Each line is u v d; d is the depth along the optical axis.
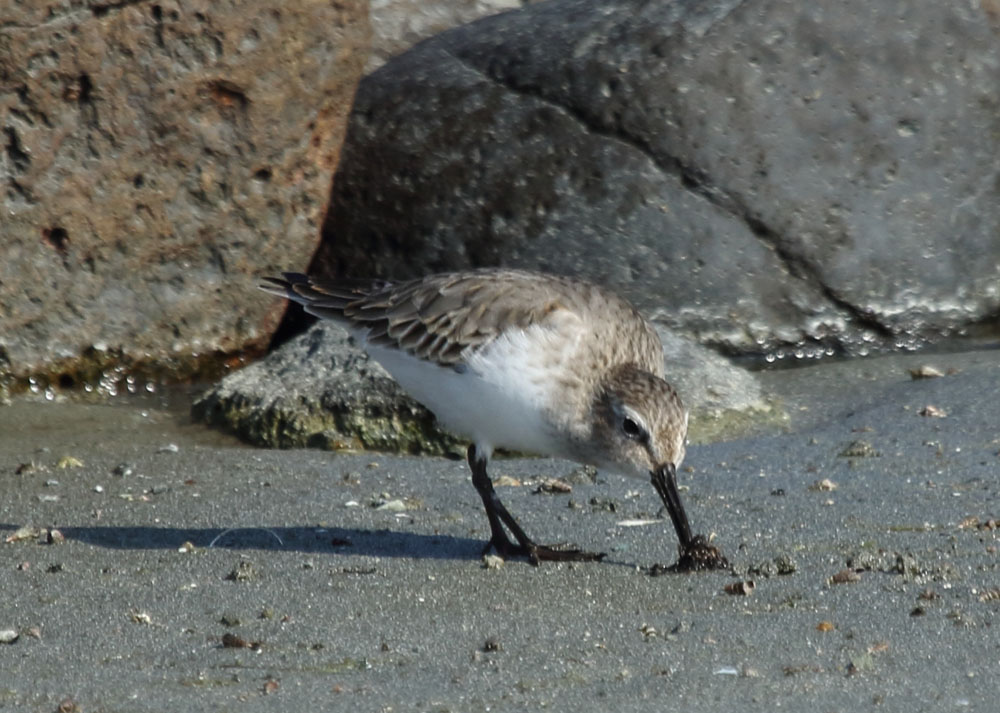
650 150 15.04
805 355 15.23
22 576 8.68
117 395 14.41
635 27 15.38
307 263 15.30
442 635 7.55
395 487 11.13
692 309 14.95
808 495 10.54
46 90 13.55
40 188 13.77
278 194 14.84
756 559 8.91
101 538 9.61
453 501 10.70
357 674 6.95
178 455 12.30
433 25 17.62
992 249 15.64
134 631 7.62
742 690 6.68
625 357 9.16
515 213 15.16
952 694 6.60
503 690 6.71
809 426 13.03
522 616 7.89
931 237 15.48
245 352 15.09
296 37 14.43
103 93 13.79
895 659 7.07
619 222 14.98
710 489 10.85
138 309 14.49
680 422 8.83
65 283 14.12
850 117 15.32
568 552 9.06
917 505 10.12
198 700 6.60
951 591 8.14
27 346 14.03
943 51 15.57
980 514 9.84
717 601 8.09
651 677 6.87
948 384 13.86
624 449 8.86
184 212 14.47
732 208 15.06
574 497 10.70
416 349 9.31
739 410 13.05
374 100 15.68
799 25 15.30
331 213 15.63
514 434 9.22
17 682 6.84
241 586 8.48
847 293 15.28
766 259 15.12
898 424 12.65
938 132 15.50
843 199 15.27
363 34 14.91
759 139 15.09
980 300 15.59
